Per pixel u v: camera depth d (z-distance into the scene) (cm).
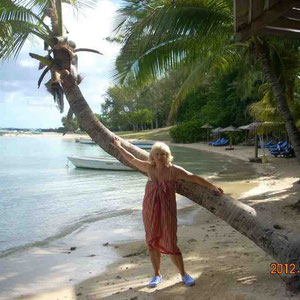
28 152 4250
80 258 702
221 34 957
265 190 1414
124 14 783
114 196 1500
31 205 1320
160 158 433
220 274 490
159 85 4362
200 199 450
